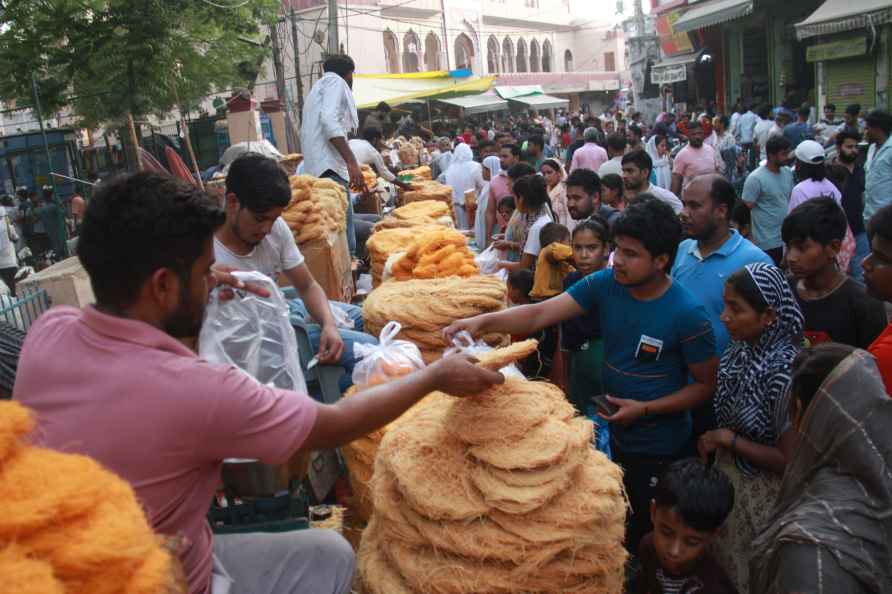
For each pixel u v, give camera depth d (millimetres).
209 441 1522
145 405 1474
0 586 837
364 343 3348
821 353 2049
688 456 3227
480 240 8562
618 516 2041
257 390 1581
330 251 4727
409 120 23422
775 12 21312
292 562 1983
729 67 24344
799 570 1848
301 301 3484
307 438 1620
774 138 6566
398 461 2043
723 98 25016
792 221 3420
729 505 2375
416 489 1944
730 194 3631
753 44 23125
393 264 4176
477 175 10391
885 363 2580
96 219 1510
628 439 3047
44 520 924
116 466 1466
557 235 4973
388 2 37281
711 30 25203
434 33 41844
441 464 2004
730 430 2805
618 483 2105
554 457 1925
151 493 1494
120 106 9922
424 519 1972
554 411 2137
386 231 5246
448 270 3957
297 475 2424
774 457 2652
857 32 16547
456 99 35875
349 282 5711
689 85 28062
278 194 2992
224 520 2387
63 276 5527
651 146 12344
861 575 1803
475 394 2016
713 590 2463
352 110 6414
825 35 17625
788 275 3840
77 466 1033
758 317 2721
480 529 1910
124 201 1505
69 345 1540
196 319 1629
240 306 2396
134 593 959
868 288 2824
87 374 1496
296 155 8352
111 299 1547
